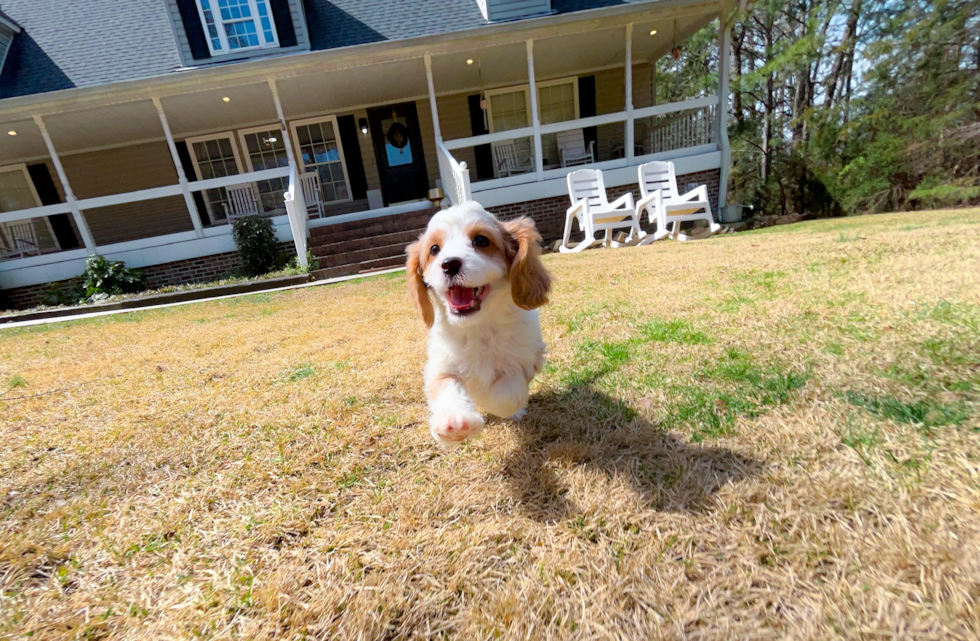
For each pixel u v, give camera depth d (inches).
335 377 111.6
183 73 351.6
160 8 470.9
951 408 63.1
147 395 111.3
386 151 508.4
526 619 41.7
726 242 277.4
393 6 455.2
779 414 69.0
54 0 479.2
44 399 113.6
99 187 488.7
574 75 495.5
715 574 44.1
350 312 197.5
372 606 44.7
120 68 418.0
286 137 386.3
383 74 412.5
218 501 65.0
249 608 46.5
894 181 554.9
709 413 72.5
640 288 171.5
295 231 351.3
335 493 64.3
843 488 51.7
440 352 80.0
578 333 124.1
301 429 84.1
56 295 366.3
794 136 681.6
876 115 518.0
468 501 59.5
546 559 48.5
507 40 378.0
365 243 381.7
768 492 53.4
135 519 62.6
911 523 46.1
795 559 44.5
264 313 216.2
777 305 121.5
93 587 51.2
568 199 417.7
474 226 80.7
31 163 474.6
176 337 179.3
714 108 421.7
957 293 108.4
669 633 38.7
